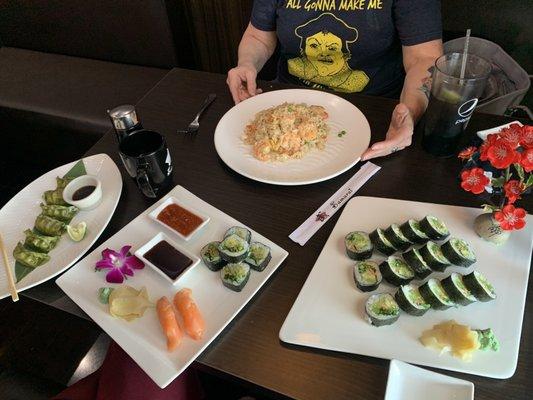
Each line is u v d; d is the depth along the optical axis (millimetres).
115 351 862
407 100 1102
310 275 764
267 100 1182
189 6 2127
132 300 755
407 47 1254
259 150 1010
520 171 706
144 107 1230
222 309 735
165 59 2145
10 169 2262
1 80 2115
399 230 797
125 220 935
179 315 729
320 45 1364
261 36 1495
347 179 958
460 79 833
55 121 1912
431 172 947
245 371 658
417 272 730
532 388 607
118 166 1061
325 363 657
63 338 1441
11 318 1547
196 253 835
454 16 1792
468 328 639
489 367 621
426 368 638
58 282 802
